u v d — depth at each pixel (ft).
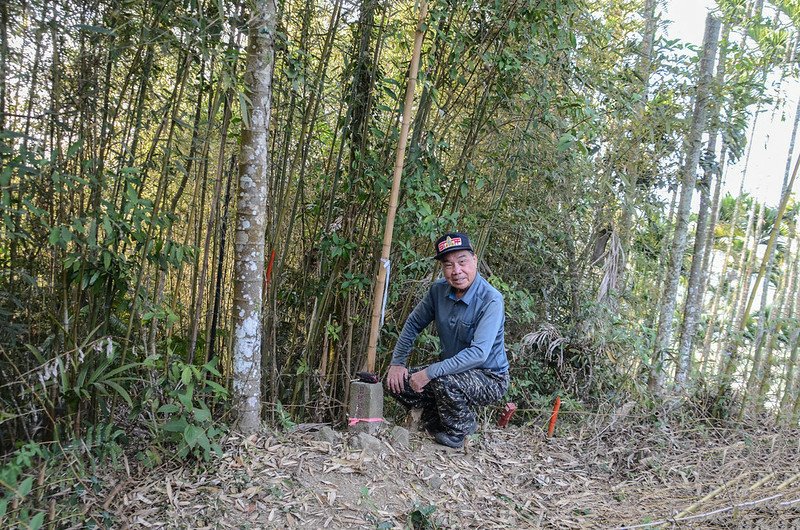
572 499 10.57
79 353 8.29
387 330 13.05
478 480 10.57
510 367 15.39
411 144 11.57
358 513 8.71
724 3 17.51
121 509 7.98
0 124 8.36
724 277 27.86
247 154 9.64
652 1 17.69
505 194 15.11
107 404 10.14
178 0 8.70
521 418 14.75
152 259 9.37
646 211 17.67
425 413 12.14
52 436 9.07
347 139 12.00
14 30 8.42
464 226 13.76
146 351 9.88
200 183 11.14
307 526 8.20
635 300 18.49
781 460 12.89
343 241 11.07
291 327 12.50
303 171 11.34
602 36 14.23
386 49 13.41
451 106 12.17
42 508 7.50
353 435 10.73
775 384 17.60
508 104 12.76
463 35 11.25
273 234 11.33
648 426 14.15
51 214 8.95
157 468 9.01
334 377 12.03
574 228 16.57
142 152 10.57
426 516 8.70
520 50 12.05
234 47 9.31
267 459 9.44
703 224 19.92
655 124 16.14
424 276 13.62
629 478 11.91
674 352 17.83
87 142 8.93
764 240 31.73
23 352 9.26
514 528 9.21
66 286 8.85
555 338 15.48
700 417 15.12
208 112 10.25
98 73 9.10
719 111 18.07
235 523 8.00
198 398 9.58
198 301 10.05
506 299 15.34
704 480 11.84
